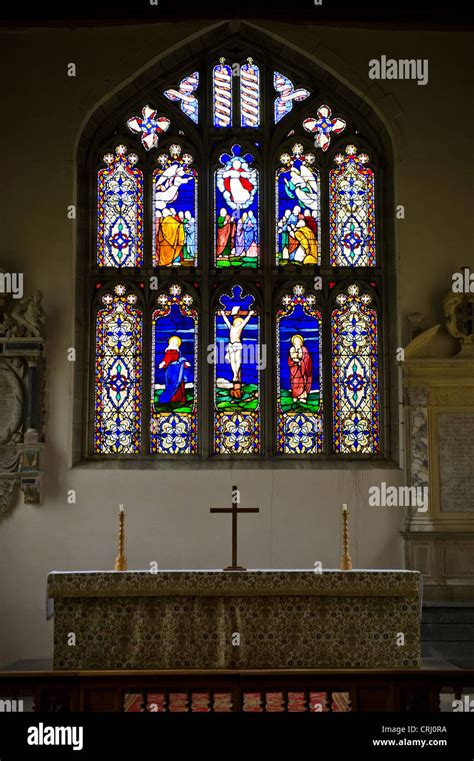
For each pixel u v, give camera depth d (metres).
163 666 8.15
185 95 12.92
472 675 5.88
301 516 11.63
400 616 8.19
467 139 12.36
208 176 12.80
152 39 12.53
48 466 11.69
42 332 11.91
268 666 8.13
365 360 12.41
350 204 12.77
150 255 12.64
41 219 12.19
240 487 11.70
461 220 12.20
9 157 12.30
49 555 11.51
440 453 11.59
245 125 12.91
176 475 11.73
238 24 12.66
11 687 5.94
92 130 12.74
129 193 12.78
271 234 12.70
